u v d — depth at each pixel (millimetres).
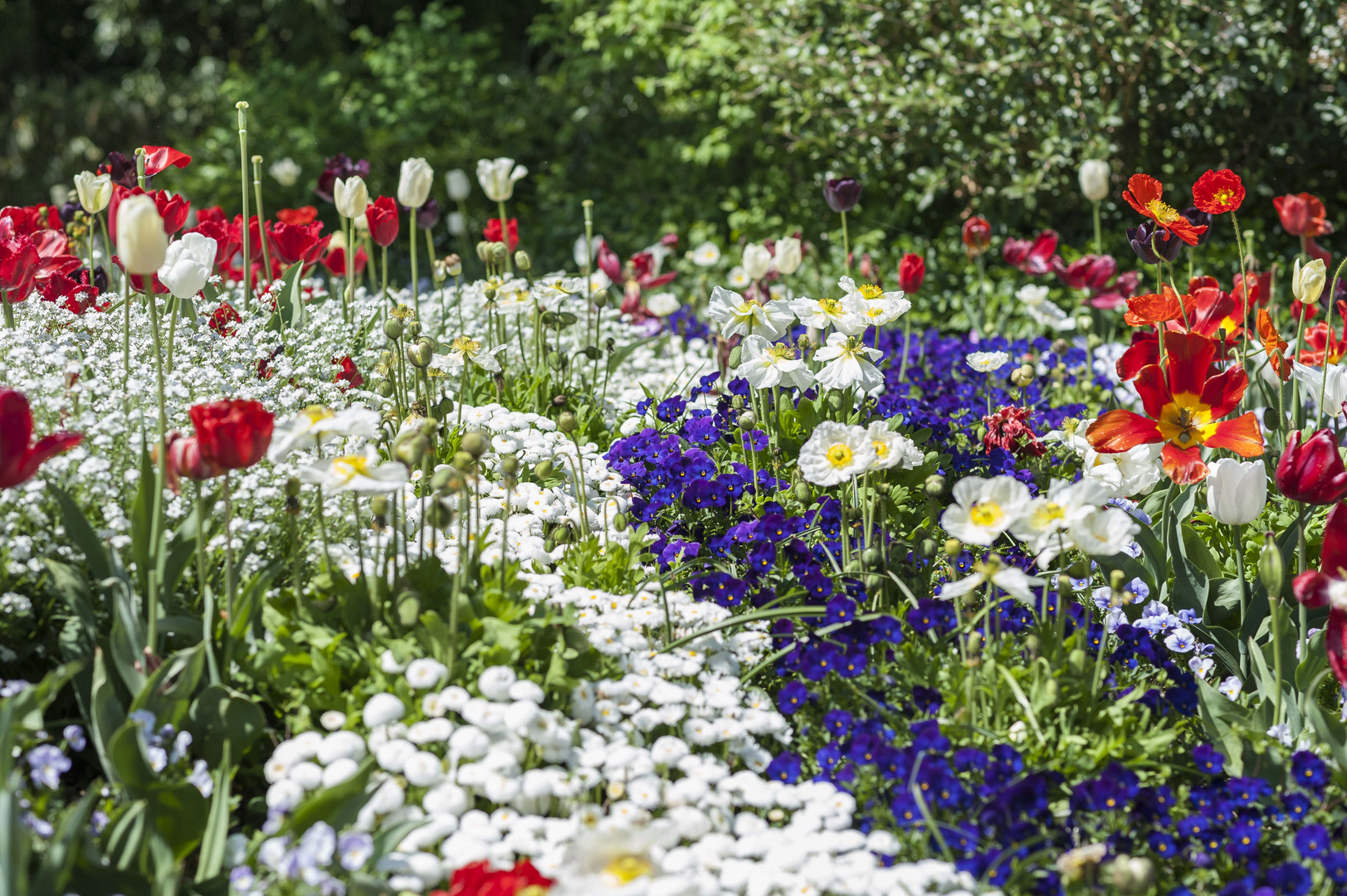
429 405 3125
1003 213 6766
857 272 6809
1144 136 6602
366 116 10211
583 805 2064
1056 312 5023
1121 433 2688
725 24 7699
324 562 2420
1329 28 5797
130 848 1830
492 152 10305
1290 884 1931
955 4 6605
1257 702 2650
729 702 2271
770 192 8219
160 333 3252
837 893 1902
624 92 10078
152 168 3355
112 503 2438
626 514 3143
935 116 6629
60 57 14578
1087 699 2348
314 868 1735
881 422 2609
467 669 2186
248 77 11484
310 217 4730
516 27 13000
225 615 2236
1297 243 6527
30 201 12648
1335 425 3320
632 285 5082
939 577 2924
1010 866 1958
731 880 1884
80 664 1896
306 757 2064
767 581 2770
